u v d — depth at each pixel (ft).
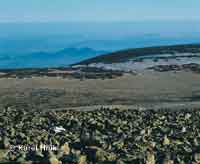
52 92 280.72
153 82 343.26
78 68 461.78
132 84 331.16
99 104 228.43
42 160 46.96
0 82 329.11
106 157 48.21
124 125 76.89
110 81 343.05
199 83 338.34
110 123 78.33
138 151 52.60
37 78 352.69
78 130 72.90
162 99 255.70
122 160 47.80
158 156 51.31
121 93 284.20
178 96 272.31
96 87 311.06
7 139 56.49
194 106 169.27
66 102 239.71
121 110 115.55
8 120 86.38
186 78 364.38
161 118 93.86
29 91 285.23
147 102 237.04
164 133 70.54
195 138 64.49
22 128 69.92
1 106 223.30
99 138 59.41
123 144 56.70
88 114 97.81
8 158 48.21
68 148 51.44
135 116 98.78
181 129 77.71
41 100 247.70
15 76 364.38
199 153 51.93
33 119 85.66
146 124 81.46
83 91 288.51
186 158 51.29
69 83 329.11
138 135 65.46
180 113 110.52
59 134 65.26
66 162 46.32
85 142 57.82
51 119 87.45
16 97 259.19
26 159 48.26
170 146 57.67
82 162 46.21
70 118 86.48
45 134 62.28
